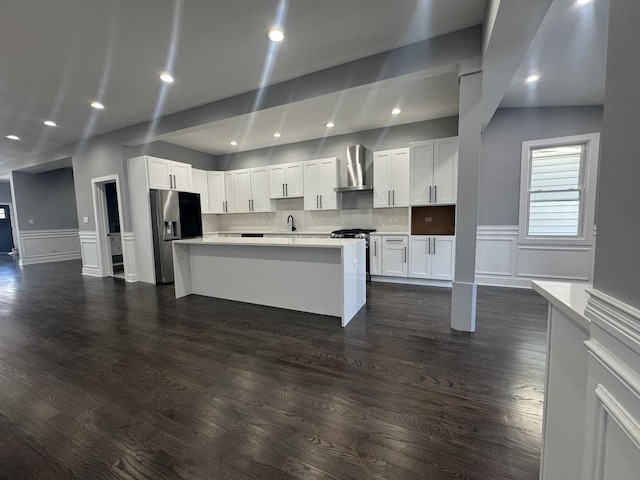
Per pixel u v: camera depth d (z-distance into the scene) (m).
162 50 2.67
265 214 6.42
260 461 1.31
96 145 5.14
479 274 4.41
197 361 2.21
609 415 0.66
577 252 3.93
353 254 3.08
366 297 3.77
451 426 1.49
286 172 5.70
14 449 1.40
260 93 3.41
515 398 1.71
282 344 2.47
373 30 2.43
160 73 3.06
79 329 2.87
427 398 1.72
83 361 2.23
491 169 4.23
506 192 4.19
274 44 2.61
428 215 4.62
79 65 2.87
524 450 1.33
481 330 2.68
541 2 1.66
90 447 1.40
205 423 1.55
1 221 9.48
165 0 2.06
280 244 3.07
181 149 6.02
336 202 5.24
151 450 1.38
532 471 1.22
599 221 0.70
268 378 1.96
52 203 7.64
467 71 2.44
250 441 1.42
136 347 2.46
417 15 2.25
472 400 1.69
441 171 4.15
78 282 5.04
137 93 3.49
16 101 3.63
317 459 1.31
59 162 6.09
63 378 2.00
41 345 2.52
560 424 0.97
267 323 2.97
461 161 2.55
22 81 3.15
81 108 3.88
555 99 3.66
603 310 0.67
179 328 2.87
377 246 4.66
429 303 3.54
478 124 2.46
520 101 3.77
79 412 1.65
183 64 2.90
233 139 5.55
